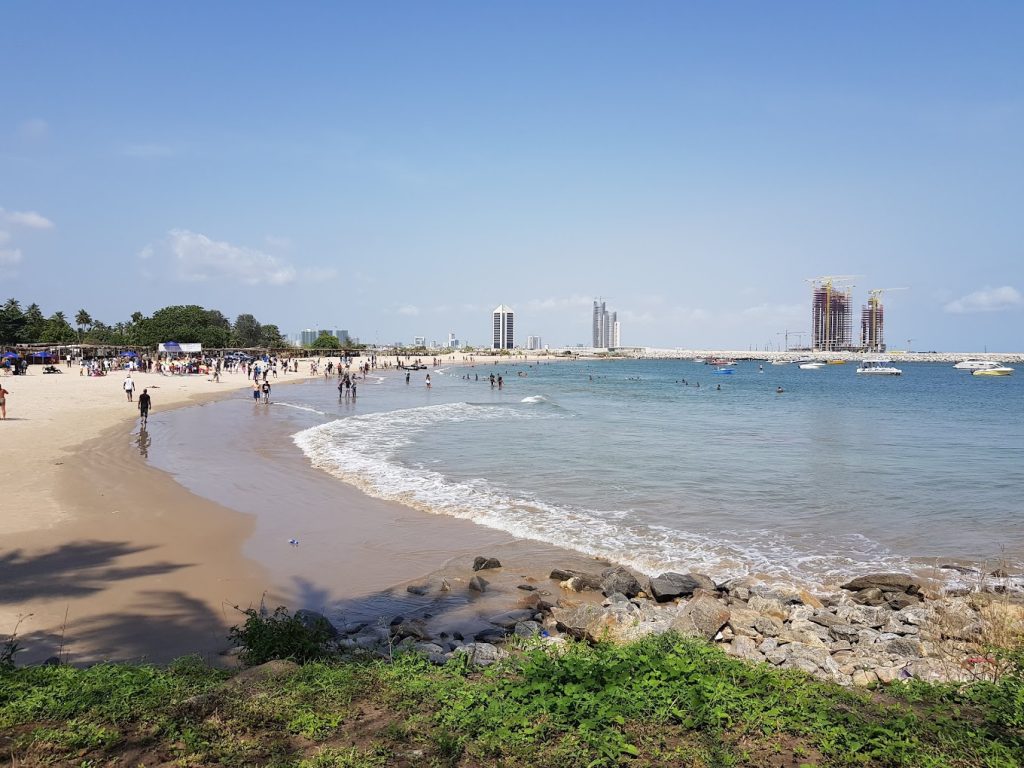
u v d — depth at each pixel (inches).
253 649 297.7
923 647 351.9
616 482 808.9
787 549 553.3
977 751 190.5
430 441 1165.7
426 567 494.0
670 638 299.7
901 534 597.6
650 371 6215.6
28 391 1887.3
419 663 272.5
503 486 779.4
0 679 230.5
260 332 7288.4
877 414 1855.3
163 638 344.8
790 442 1200.2
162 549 507.5
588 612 381.7
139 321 5831.7
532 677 240.2
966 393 2987.2
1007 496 746.8
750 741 201.3
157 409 1622.8
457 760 190.7
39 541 510.6
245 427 1320.1
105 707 213.0
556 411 1846.7
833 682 273.3
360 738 203.8
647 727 206.8
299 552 517.0
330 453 1007.6
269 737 202.1
